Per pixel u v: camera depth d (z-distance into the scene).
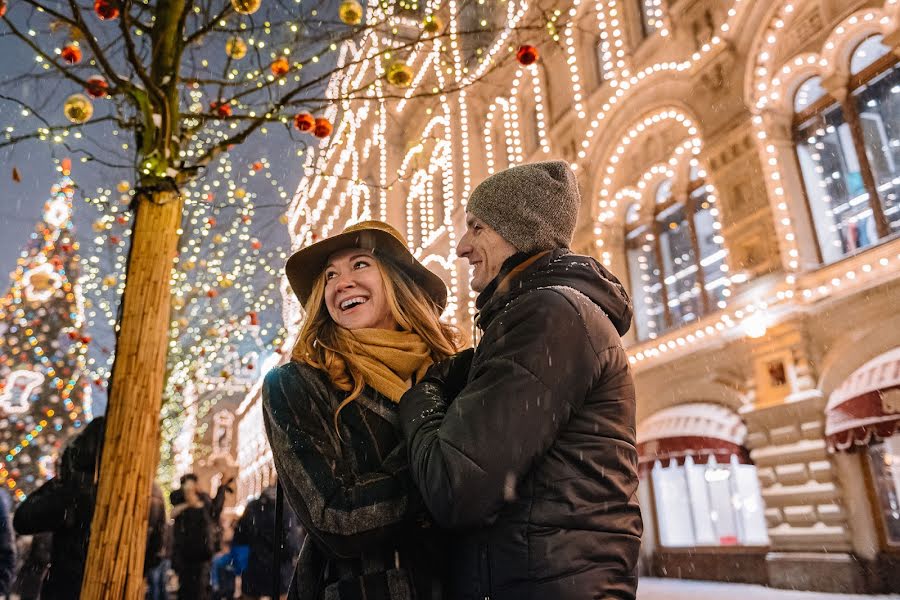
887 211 8.07
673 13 11.16
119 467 2.31
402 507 1.23
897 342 7.39
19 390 20.14
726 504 9.77
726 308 9.59
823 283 8.34
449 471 1.14
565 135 13.83
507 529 1.19
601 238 12.32
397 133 20.77
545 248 1.51
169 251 2.69
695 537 10.24
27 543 7.80
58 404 20.44
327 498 1.23
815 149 9.06
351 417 1.40
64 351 20.58
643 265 12.00
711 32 10.41
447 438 1.17
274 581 1.48
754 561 9.06
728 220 9.83
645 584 9.84
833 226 8.77
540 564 1.15
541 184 1.52
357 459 1.36
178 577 5.96
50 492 3.18
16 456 19.86
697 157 10.50
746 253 9.52
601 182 12.60
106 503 2.26
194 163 3.10
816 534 8.08
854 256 7.93
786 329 8.73
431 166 18.80
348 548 1.22
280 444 1.34
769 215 9.15
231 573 9.09
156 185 2.71
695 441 9.76
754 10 9.52
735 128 9.75
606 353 1.31
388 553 1.28
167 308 2.62
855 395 7.59
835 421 7.79
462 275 16.73
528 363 1.20
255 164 5.66
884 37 7.96
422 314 1.72
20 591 5.79
